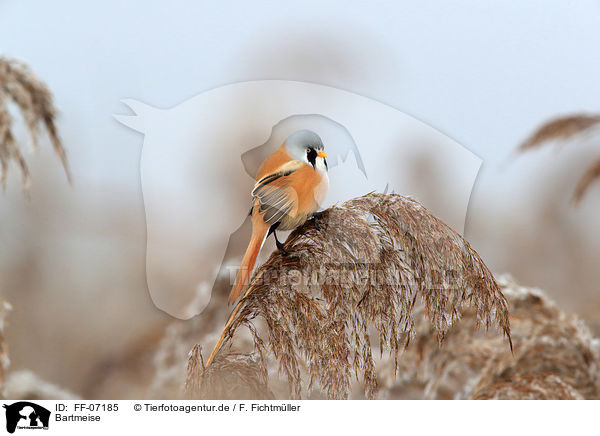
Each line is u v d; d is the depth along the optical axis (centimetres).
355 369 444
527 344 631
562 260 1273
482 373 629
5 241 957
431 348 639
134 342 852
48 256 965
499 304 456
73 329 888
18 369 824
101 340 862
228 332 449
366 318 436
